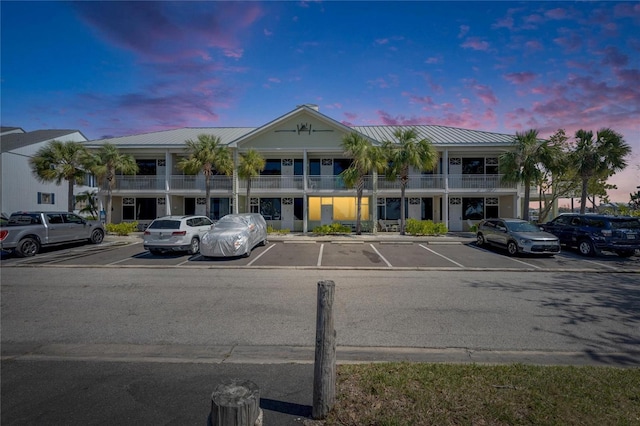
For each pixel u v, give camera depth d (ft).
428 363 13.60
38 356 15.37
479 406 10.23
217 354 15.78
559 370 12.78
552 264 40.14
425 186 81.00
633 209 98.22
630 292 27.17
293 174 86.33
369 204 86.28
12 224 46.37
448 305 23.53
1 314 21.54
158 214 87.25
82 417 10.63
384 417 9.76
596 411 9.93
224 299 25.09
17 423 10.35
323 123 81.41
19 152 91.25
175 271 35.76
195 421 10.41
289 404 11.14
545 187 81.20
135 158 88.38
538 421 9.48
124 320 20.43
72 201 76.23
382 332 18.43
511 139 79.56
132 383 12.75
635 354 15.69
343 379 12.05
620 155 60.80
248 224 47.65
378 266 38.65
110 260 42.27
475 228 74.95
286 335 18.12
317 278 32.42
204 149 72.90
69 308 22.82
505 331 18.58
